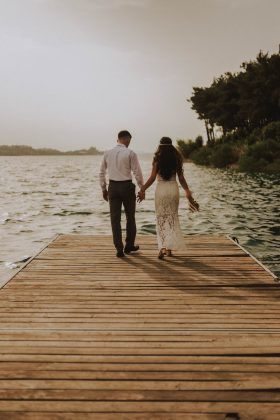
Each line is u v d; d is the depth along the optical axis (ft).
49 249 23.73
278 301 15.31
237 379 9.90
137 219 46.68
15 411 8.69
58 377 9.96
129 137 21.45
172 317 13.76
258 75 187.83
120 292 16.31
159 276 18.45
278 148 138.21
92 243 25.44
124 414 8.63
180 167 20.43
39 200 71.87
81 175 179.73
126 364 10.59
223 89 222.48
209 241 25.84
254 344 11.73
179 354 11.14
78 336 12.24
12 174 190.29
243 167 135.44
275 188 79.82
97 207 60.90
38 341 11.89
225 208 54.29
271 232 37.65
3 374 10.07
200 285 17.17
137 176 21.15
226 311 14.30
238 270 19.34
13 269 26.71
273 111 188.03
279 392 9.39
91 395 9.24
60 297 15.70
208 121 254.06
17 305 14.84
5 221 47.42
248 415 8.60
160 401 9.05
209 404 8.95
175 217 20.90
